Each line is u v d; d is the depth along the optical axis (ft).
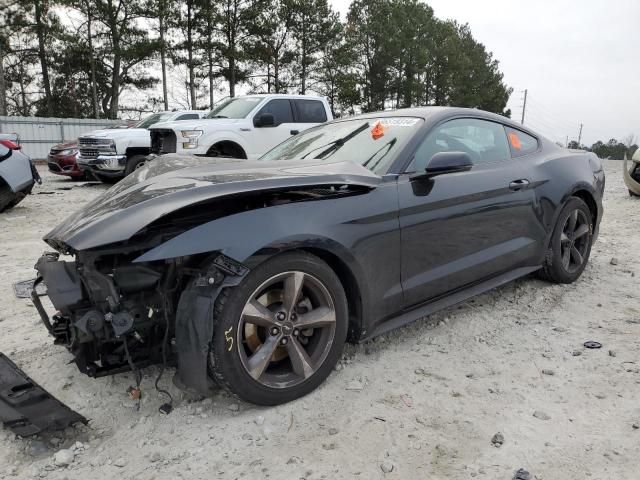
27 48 127.54
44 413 8.53
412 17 165.99
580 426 8.34
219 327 8.16
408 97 168.96
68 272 8.73
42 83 146.92
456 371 10.25
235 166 10.88
